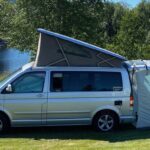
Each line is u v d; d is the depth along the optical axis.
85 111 11.49
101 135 11.27
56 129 12.03
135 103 11.99
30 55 27.77
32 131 11.78
